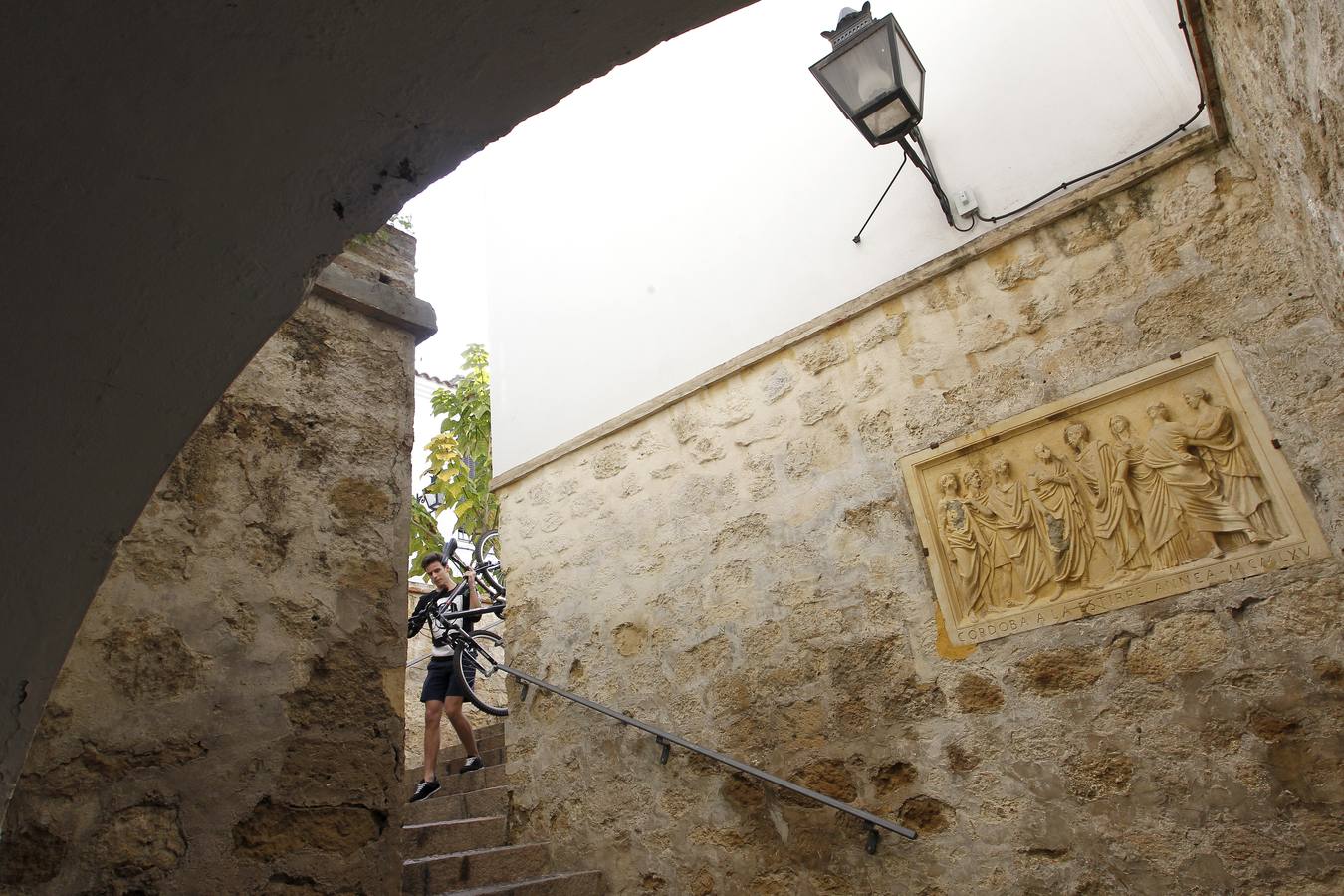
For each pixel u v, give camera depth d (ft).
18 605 3.66
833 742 11.20
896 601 11.17
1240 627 8.82
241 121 3.32
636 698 13.37
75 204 3.25
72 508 3.74
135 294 3.56
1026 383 10.83
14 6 2.70
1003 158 11.91
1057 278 10.97
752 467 13.16
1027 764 9.72
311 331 7.54
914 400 11.73
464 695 16.10
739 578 12.78
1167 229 10.28
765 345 13.58
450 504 26.53
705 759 12.32
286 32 3.08
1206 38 8.87
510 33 3.36
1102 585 9.75
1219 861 8.45
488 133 3.83
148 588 5.84
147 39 2.93
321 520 6.99
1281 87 6.47
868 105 10.76
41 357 3.46
